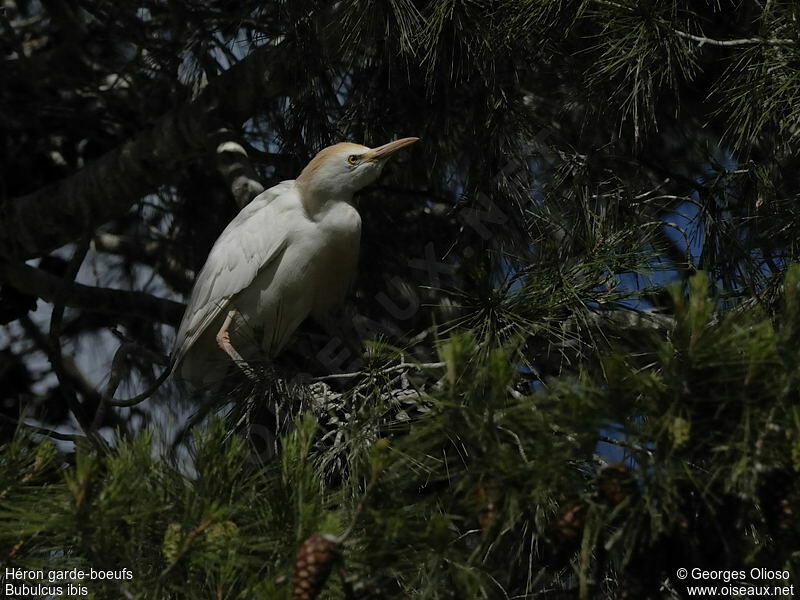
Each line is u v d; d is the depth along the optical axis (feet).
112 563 14.74
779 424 13.58
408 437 14.73
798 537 14.49
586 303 20.79
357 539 14.82
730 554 14.61
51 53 34.88
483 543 14.46
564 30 25.53
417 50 27.43
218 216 36.11
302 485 15.11
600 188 26.25
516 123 27.63
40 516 14.58
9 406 36.78
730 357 13.48
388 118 30.83
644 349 19.43
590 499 14.70
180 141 32.71
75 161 38.60
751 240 23.45
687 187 28.76
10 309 35.86
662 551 14.97
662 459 13.93
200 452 15.46
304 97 29.84
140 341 37.04
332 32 28.19
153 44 32.27
